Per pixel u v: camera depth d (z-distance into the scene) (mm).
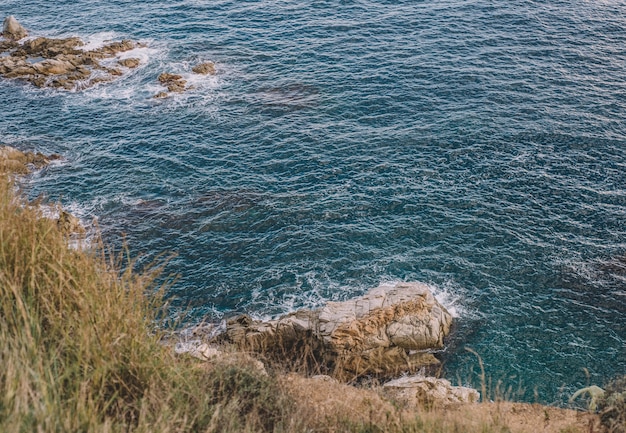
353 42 60438
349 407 11961
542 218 38625
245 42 62219
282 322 29438
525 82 52469
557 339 31016
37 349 8883
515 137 45812
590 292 33625
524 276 34719
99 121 50812
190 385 9969
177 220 39406
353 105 50844
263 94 53250
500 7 65688
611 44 58219
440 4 67125
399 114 49344
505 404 14742
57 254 10758
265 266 35656
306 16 66438
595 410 14992
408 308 30422
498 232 37625
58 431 7895
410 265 35500
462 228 38000
